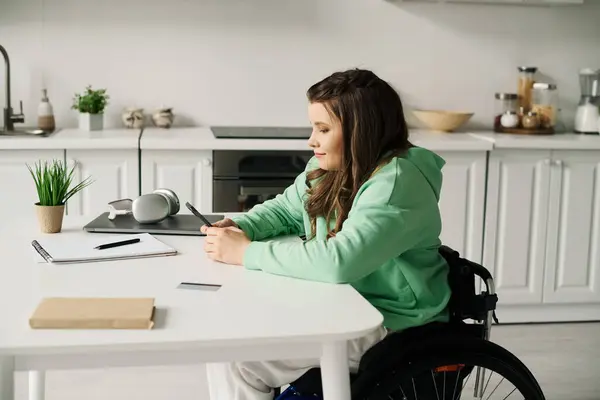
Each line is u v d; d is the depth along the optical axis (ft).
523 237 12.25
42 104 12.23
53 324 4.45
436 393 5.94
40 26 12.58
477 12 13.50
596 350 11.44
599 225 12.39
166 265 5.83
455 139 12.14
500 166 12.05
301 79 13.33
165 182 11.52
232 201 11.67
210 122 13.26
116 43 12.82
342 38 13.29
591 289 12.53
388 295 5.98
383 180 5.76
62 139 11.21
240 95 13.25
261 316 4.74
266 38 13.12
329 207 6.40
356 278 5.50
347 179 6.16
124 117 12.73
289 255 5.54
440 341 5.79
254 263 5.70
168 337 4.36
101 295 5.06
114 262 5.89
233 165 11.59
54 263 5.81
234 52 13.10
